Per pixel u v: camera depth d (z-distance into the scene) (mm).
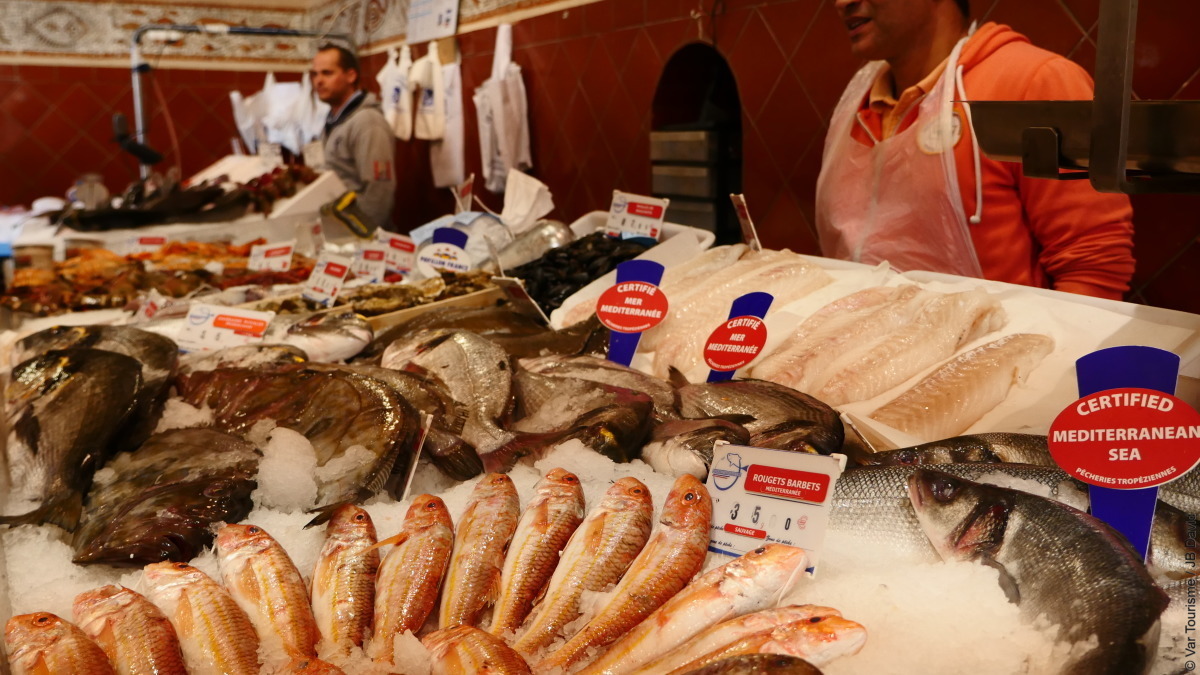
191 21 8492
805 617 1076
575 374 2049
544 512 1414
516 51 5996
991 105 1518
